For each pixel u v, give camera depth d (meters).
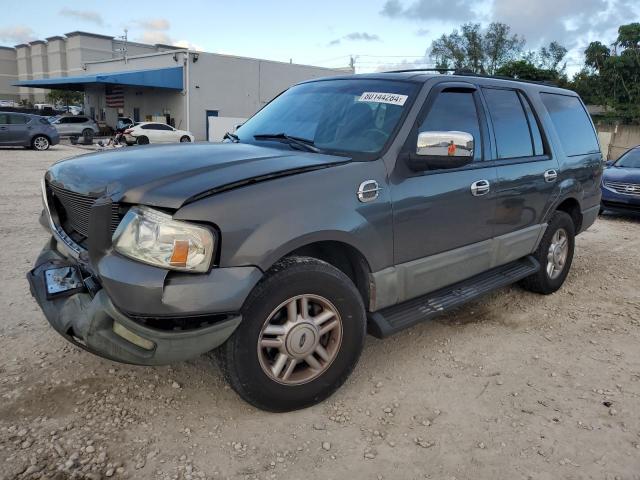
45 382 3.23
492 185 3.98
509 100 4.48
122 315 2.52
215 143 3.80
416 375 3.53
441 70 4.23
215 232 2.57
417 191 3.38
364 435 2.87
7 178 12.62
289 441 2.79
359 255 3.17
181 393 3.18
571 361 3.82
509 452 2.77
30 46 96.62
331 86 4.06
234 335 2.73
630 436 2.94
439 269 3.65
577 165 5.20
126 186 2.69
